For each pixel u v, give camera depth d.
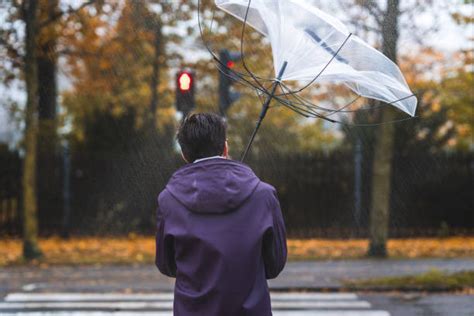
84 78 14.25
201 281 2.45
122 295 8.37
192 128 2.65
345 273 10.09
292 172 15.11
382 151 11.98
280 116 15.27
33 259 11.54
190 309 2.43
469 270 9.98
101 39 13.34
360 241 14.38
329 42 3.04
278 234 2.54
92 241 14.41
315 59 2.98
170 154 14.94
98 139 15.05
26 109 11.52
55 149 15.02
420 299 8.10
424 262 11.31
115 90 14.59
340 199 15.00
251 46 11.44
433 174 15.15
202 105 14.14
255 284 2.45
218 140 2.65
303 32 3.06
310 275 9.89
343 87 11.18
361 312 7.34
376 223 12.02
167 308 7.61
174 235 2.49
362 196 14.77
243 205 2.49
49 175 14.97
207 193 2.47
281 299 8.17
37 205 14.91
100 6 12.23
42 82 14.00
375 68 3.07
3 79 12.01
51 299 8.09
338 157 15.10
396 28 7.50
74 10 11.84
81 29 12.59
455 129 15.18
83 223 14.99
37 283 9.21
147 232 15.02
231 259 2.42
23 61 11.62
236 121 14.91
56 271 10.38
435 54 11.71
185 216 2.49
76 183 15.05
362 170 14.76
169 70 14.35
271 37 3.10
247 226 2.46
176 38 13.54
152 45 13.77
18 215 14.88
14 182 14.85
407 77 11.84
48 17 11.77
